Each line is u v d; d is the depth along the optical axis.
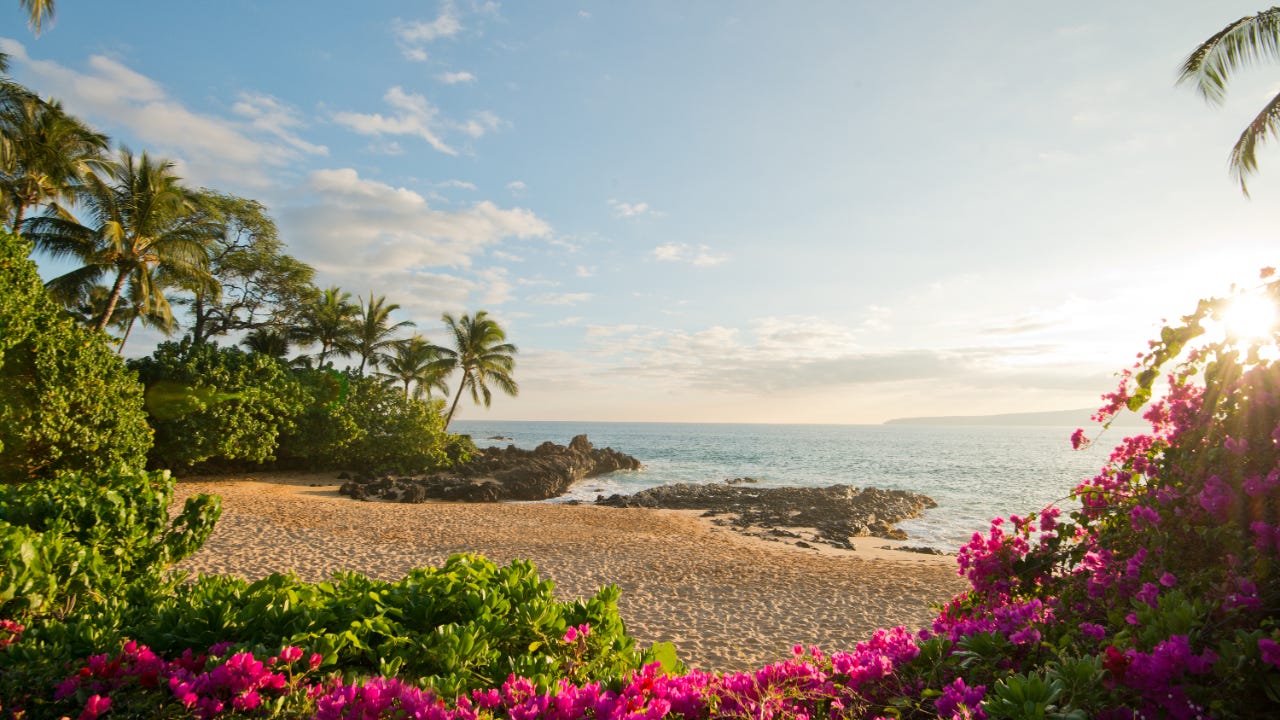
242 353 30.00
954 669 2.63
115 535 6.26
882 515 27.48
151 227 24.91
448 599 4.32
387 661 3.73
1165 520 2.80
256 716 2.96
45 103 21.09
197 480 27.52
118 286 24.97
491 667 3.66
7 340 16.48
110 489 6.57
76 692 3.05
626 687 2.97
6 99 19.89
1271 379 2.69
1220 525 2.54
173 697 3.10
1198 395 3.13
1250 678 1.92
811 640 9.73
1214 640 2.18
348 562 13.55
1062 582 3.37
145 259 25.64
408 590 4.45
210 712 2.93
